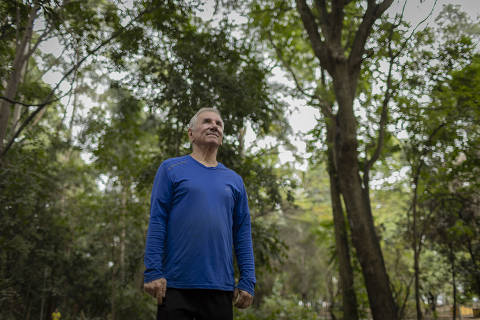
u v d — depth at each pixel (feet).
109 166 30.01
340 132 21.02
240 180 6.31
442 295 36.11
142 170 23.29
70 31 18.47
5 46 20.10
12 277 30.27
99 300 36.81
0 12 18.21
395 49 17.07
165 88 20.33
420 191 25.88
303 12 23.27
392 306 19.16
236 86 20.08
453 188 26.45
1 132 22.25
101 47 19.17
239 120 20.20
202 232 5.34
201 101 19.62
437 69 17.28
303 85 32.60
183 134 22.57
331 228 35.29
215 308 5.30
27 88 28.68
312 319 33.86
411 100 19.39
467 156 21.98
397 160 27.58
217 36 20.74
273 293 47.50
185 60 19.95
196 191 5.55
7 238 27.84
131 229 34.96
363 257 19.86
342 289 27.14
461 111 19.75
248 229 6.27
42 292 34.63
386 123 21.20
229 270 5.57
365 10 17.89
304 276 66.39
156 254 5.21
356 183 20.68
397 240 35.06
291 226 69.77
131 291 35.42
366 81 22.67
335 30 21.52
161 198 5.53
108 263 38.27
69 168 39.14
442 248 28.60
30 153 29.07
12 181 25.14
